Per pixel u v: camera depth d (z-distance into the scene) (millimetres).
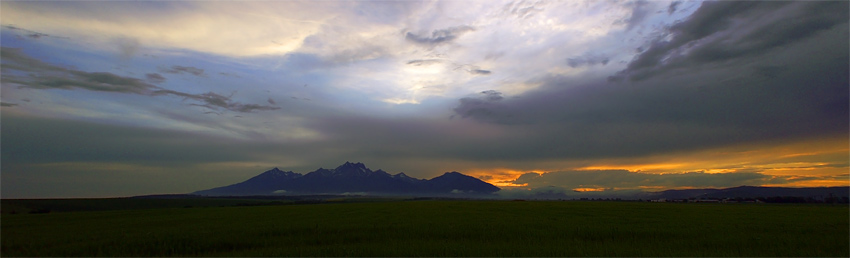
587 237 24328
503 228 27953
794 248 19891
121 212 56406
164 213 53344
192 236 23750
